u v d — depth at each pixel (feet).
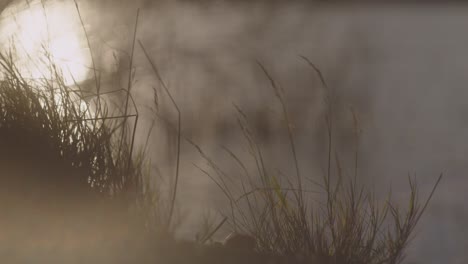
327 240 42.75
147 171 47.60
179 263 35.60
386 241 45.44
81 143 42.01
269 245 42.50
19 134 40.75
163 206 44.93
